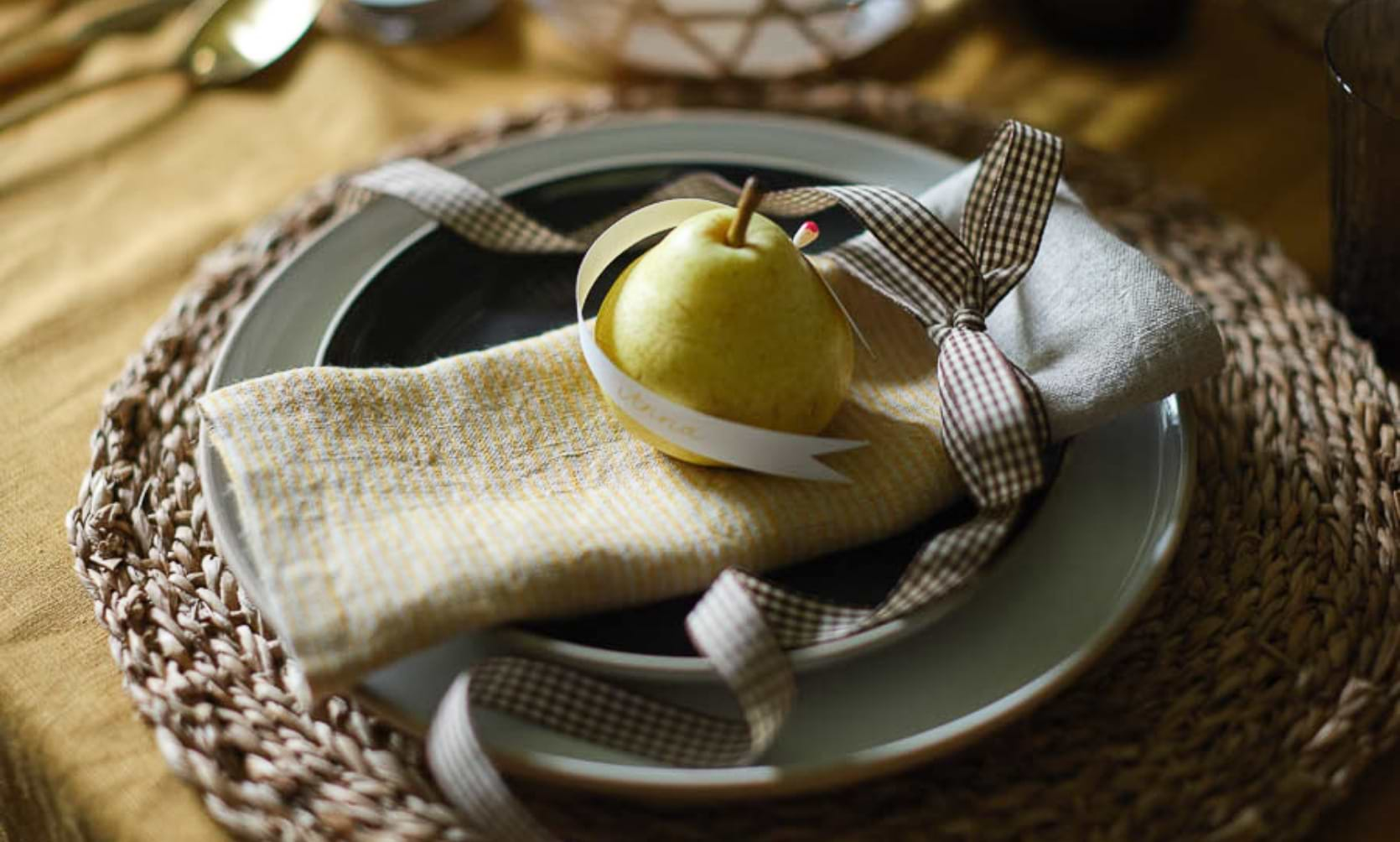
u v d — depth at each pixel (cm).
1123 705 45
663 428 45
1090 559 45
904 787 43
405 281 52
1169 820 43
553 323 52
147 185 63
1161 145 65
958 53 70
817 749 41
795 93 64
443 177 54
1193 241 58
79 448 53
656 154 58
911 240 48
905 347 49
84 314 58
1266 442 51
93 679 46
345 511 43
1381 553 48
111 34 70
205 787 43
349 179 54
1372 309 55
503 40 72
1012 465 44
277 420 45
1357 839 43
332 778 44
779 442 44
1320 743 44
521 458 46
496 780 40
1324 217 62
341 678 40
